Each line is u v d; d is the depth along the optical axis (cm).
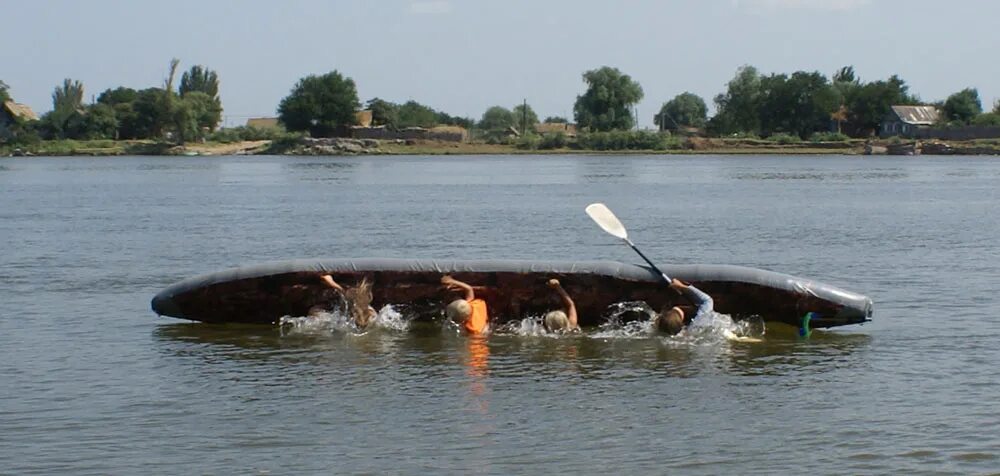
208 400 1463
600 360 1680
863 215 4484
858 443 1273
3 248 3247
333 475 1188
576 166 11381
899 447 1258
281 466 1214
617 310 1873
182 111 17275
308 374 1602
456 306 1859
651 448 1264
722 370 1614
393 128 18562
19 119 17262
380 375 1595
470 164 12188
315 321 1906
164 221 4284
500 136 19212
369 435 1316
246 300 1927
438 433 1323
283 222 4212
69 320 2011
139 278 2566
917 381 1538
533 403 1445
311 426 1351
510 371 1616
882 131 19012
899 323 1941
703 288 1861
